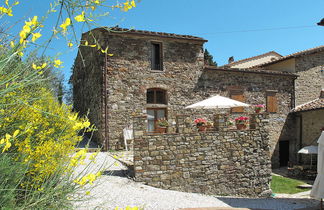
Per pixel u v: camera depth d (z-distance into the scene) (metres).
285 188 10.73
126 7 1.78
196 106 10.20
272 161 13.98
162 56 11.91
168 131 8.55
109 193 5.79
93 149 10.10
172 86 11.94
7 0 1.57
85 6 1.69
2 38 1.79
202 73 12.51
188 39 12.10
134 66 11.39
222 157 8.66
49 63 1.68
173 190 7.78
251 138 9.20
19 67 1.73
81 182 2.23
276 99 14.12
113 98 10.97
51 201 2.17
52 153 2.78
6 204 1.94
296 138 14.56
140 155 7.63
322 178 5.49
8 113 2.18
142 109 11.37
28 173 2.62
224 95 12.86
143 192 6.54
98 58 11.30
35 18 1.47
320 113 13.32
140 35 11.39
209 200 6.95
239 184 8.79
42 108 3.02
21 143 2.47
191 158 8.23
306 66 15.09
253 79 13.61
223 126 8.84
